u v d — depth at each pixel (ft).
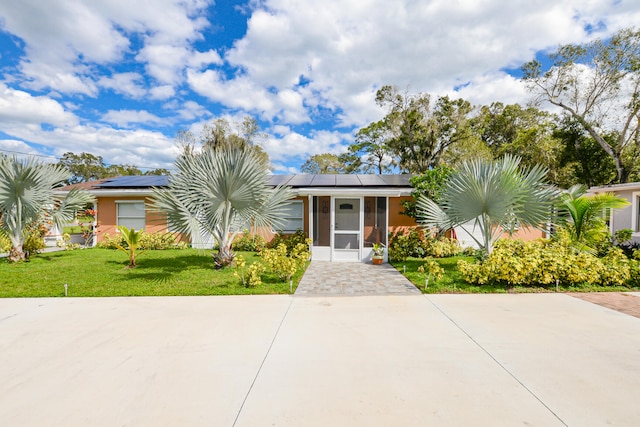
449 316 14.32
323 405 7.72
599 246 28.55
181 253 35.09
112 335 12.24
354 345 11.25
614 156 59.72
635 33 53.16
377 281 21.93
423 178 32.48
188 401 7.93
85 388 8.55
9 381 8.93
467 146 67.21
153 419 7.23
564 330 12.46
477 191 22.27
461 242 36.63
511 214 21.22
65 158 143.23
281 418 7.24
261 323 13.56
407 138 82.48
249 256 33.22
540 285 19.54
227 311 15.23
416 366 9.66
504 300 16.81
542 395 8.06
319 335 12.20
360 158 114.62
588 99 61.77
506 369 9.42
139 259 30.71
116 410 7.59
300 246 28.94
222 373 9.31
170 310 15.38
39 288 19.40
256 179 23.44
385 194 31.22
